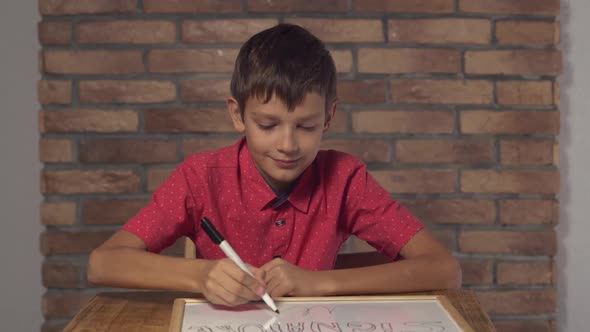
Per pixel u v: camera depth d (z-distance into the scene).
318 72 0.97
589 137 1.99
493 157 1.93
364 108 1.91
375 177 1.92
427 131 1.92
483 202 1.93
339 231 1.21
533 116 1.92
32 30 1.95
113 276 0.95
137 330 0.77
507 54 1.91
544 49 1.92
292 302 0.85
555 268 1.94
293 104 0.95
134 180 1.91
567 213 2.00
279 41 0.99
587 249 2.00
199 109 1.89
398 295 0.89
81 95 1.89
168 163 1.91
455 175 1.93
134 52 1.89
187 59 1.89
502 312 1.94
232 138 1.91
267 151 0.98
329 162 1.20
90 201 1.91
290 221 1.16
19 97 1.96
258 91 0.95
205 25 1.88
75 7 1.87
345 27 1.89
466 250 1.94
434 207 1.93
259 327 0.76
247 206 1.16
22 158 1.96
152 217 1.10
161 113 1.89
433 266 0.97
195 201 1.16
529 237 1.93
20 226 1.97
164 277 0.91
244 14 1.88
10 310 1.98
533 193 1.93
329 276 0.91
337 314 0.80
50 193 1.90
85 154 1.90
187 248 1.24
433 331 0.74
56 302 1.91
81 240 1.91
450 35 1.90
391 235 1.13
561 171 2.00
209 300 0.84
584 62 1.97
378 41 1.90
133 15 1.88
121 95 1.89
